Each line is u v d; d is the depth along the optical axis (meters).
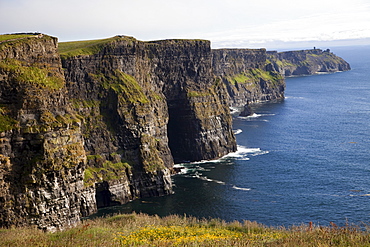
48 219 73.81
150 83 136.50
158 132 129.00
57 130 76.31
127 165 107.75
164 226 55.09
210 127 146.50
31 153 73.50
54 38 85.44
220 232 51.44
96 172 100.94
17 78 74.50
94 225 55.00
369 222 83.38
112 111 112.19
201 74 152.12
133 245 40.81
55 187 74.56
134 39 128.62
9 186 71.00
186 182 116.69
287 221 85.75
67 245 40.56
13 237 46.06
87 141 106.31
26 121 73.50
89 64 112.88
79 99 109.56
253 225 56.97
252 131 189.62
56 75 83.56
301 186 109.88
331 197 100.62
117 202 101.19
